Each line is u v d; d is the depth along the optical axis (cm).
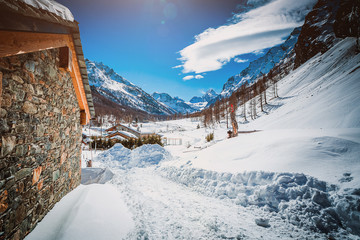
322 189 456
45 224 378
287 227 398
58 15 335
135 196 615
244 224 416
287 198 467
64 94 528
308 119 2622
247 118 6269
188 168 831
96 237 355
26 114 320
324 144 634
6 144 260
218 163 765
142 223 419
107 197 584
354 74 3425
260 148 757
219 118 7425
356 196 396
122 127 5103
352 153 556
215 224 402
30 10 241
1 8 197
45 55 394
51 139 439
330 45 9400
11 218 276
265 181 540
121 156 1552
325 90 3775
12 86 276
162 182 824
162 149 1672
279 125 3161
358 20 7712
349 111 2109
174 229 396
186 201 567
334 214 397
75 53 539
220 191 598
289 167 566
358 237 353
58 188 497
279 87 8431
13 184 281
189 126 10206
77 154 705
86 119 773
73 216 417
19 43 249
